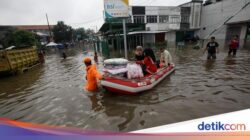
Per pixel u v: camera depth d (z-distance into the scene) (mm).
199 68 9711
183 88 6465
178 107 4902
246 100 5078
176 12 36438
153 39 32688
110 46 25641
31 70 13250
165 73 8078
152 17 35250
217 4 33500
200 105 4926
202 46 24594
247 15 27219
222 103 4961
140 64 7180
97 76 6359
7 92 7465
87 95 6348
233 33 30328
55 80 9148
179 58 14141
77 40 65625
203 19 37812
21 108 5562
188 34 38688
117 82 6160
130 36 26812
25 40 30844
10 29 37719
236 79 7141
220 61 11414
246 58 12078
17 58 11914
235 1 29484
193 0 36906
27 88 7910
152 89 6582
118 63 6957
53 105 5652
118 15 11055
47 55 27391
